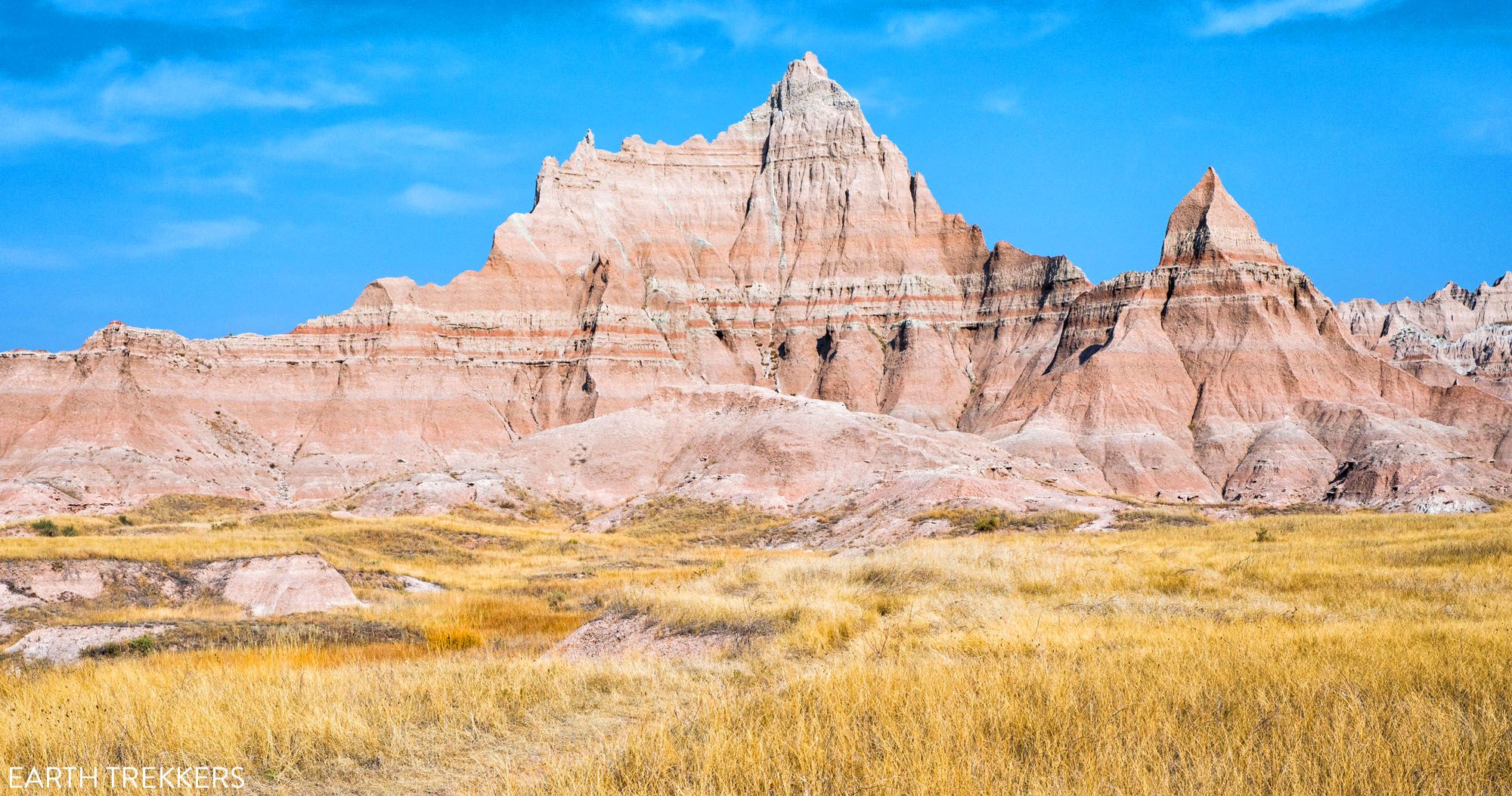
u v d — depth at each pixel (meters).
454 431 170.50
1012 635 19.91
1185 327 172.88
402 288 190.00
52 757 13.54
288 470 154.38
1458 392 163.12
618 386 179.88
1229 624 21.41
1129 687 13.95
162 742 14.04
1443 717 11.93
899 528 71.31
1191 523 66.38
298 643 31.14
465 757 14.09
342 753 13.95
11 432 138.00
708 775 11.28
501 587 51.12
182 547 44.19
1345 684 13.64
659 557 70.62
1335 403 156.00
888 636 20.38
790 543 82.62
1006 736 12.12
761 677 18.45
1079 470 146.25
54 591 38.47
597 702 17.23
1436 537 40.56
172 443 142.00
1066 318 189.12
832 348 198.75
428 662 22.78
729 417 129.88
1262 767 10.75
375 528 72.88
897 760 11.32
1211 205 186.25
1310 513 75.62
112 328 155.25
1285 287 178.00
